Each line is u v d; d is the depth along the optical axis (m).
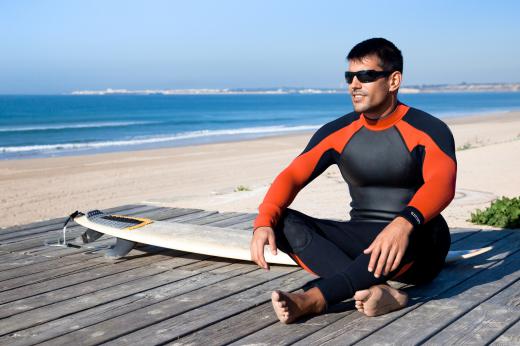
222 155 26.78
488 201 9.45
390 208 3.41
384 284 3.21
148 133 46.28
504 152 16.67
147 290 3.80
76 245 5.13
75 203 14.12
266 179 16.50
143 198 14.27
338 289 3.06
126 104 140.62
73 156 27.92
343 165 3.49
